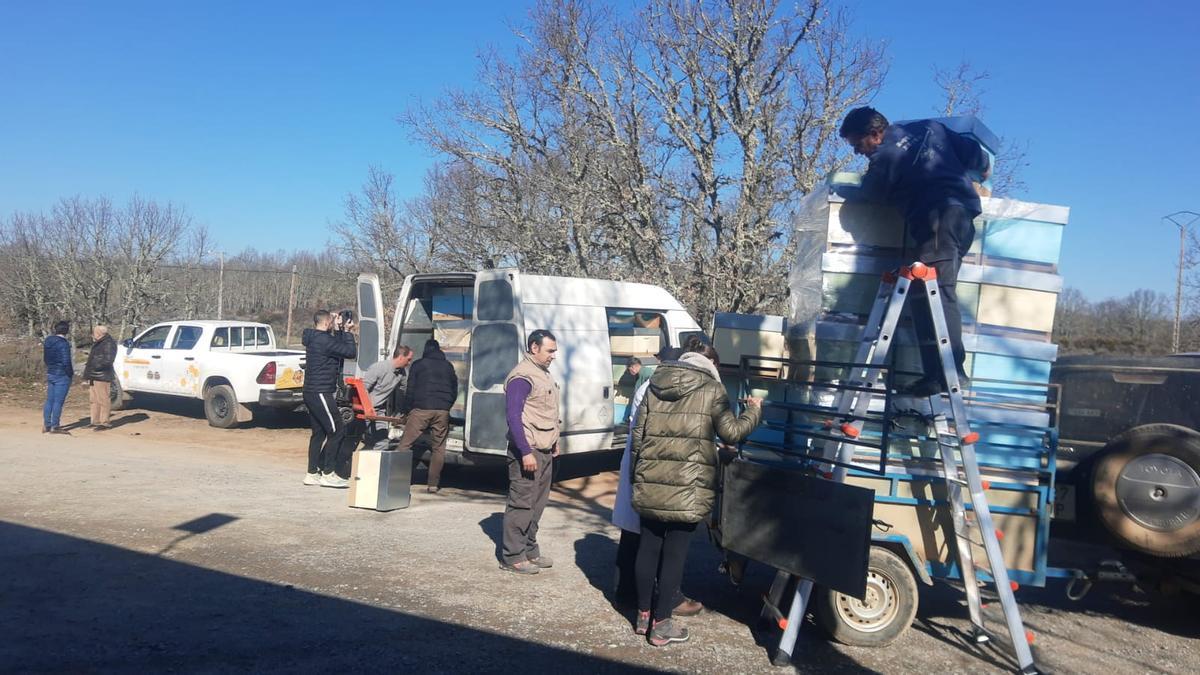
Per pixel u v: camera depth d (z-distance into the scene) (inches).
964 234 181.5
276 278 1804.9
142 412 634.8
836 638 197.5
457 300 392.2
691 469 186.4
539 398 242.7
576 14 622.5
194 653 174.6
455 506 329.4
